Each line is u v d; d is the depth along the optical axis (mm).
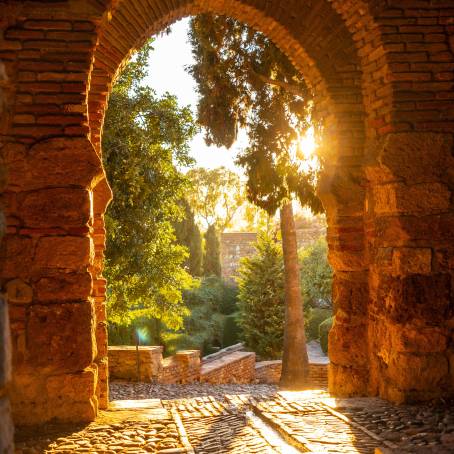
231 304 24734
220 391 14078
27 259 5379
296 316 15820
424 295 5961
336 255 6969
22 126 5414
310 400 6387
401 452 4066
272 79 12305
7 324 2246
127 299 13422
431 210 6008
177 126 12969
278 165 12609
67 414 5457
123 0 6504
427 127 6059
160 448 4789
